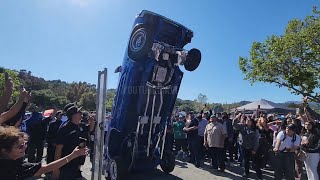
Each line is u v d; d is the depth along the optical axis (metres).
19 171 2.77
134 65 8.44
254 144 10.14
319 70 20.88
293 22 22.27
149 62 8.37
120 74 9.03
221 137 11.18
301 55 21.39
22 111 4.27
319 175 7.96
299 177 9.34
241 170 11.51
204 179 9.83
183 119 14.70
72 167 5.30
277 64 22.48
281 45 21.95
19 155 2.71
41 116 10.16
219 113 12.81
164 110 9.14
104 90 5.57
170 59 8.60
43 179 8.61
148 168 9.34
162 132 9.38
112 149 9.20
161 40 8.51
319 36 20.45
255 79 23.81
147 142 9.27
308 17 21.80
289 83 21.89
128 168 8.98
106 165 9.28
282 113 21.19
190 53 8.55
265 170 11.80
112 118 9.31
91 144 9.35
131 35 8.27
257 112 14.46
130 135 9.00
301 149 8.16
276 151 8.41
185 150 14.27
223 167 11.09
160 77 8.56
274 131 11.01
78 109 5.55
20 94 4.23
